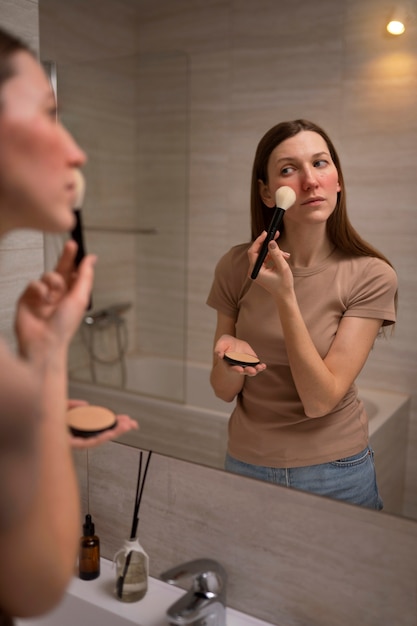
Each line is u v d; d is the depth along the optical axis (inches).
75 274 24.9
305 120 38.7
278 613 41.5
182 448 45.5
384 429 37.7
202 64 42.4
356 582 38.6
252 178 41.3
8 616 22.6
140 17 44.7
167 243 46.4
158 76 44.8
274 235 40.1
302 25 38.0
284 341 40.9
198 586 38.3
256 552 41.8
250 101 40.6
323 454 39.7
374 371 38.2
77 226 51.6
